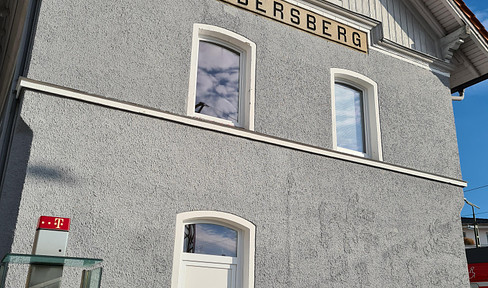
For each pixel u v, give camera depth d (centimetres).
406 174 855
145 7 670
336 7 866
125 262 555
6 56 886
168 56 667
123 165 586
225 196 648
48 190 531
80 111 576
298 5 834
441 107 980
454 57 1051
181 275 611
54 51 584
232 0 759
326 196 741
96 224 549
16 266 489
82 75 594
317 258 699
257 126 718
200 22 715
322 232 717
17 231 502
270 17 793
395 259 781
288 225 689
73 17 609
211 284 629
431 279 812
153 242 579
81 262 337
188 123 646
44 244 338
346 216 751
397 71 934
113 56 623
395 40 961
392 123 884
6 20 874
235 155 675
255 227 661
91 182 559
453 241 870
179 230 601
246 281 636
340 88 876
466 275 861
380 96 888
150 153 609
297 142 732
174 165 621
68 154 554
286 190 704
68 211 536
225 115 728
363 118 883
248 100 728
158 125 626
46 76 570
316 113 787
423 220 843
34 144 537
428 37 1030
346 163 784
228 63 756
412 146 895
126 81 623
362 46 898
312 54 821
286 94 764
